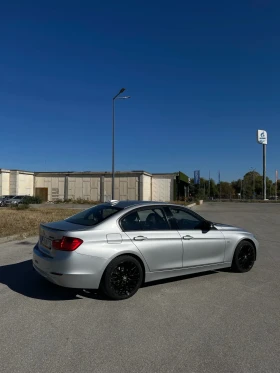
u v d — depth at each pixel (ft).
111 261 16.61
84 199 159.63
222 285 19.57
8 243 34.45
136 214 18.31
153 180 169.58
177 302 16.63
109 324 13.97
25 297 17.26
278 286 19.52
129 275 17.15
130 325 13.88
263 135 250.78
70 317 14.67
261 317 14.84
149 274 17.93
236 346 12.14
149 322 14.20
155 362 11.00
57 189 163.53
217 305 16.29
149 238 17.89
